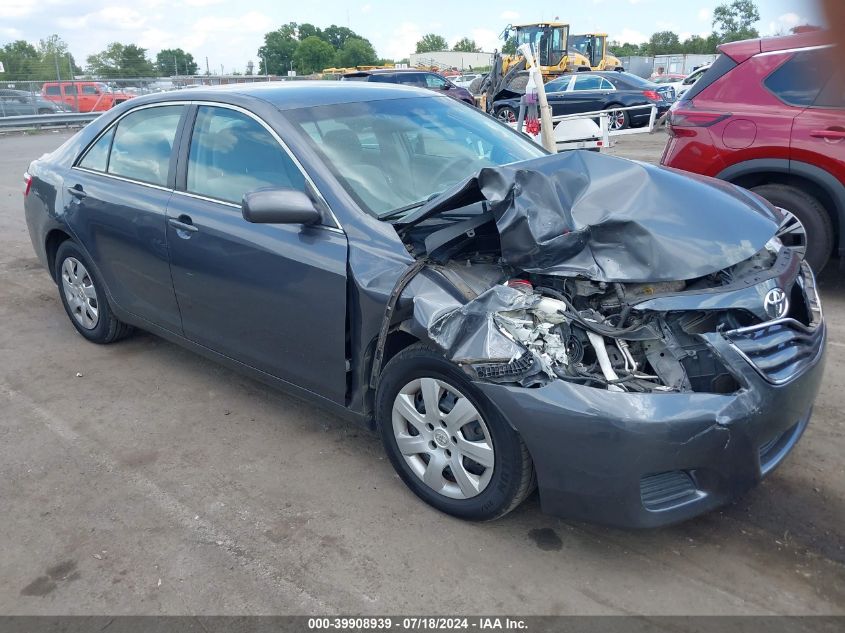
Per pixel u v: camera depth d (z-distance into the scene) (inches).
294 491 128.1
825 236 206.1
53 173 190.4
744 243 108.7
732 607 98.0
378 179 133.5
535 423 99.5
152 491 129.3
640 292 107.6
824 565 105.2
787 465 129.3
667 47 2787.9
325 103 146.2
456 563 108.3
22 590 106.0
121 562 111.2
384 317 113.4
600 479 98.1
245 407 160.2
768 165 205.8
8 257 290.7
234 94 148.9
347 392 128.6
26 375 179.0
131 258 165.2
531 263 108.4
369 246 120.1
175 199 152.7
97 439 147.9
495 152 154.9
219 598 103.3
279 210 119.8
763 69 207.6
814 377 109.0
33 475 135.5
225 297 143.6
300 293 127.8
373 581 105.3
